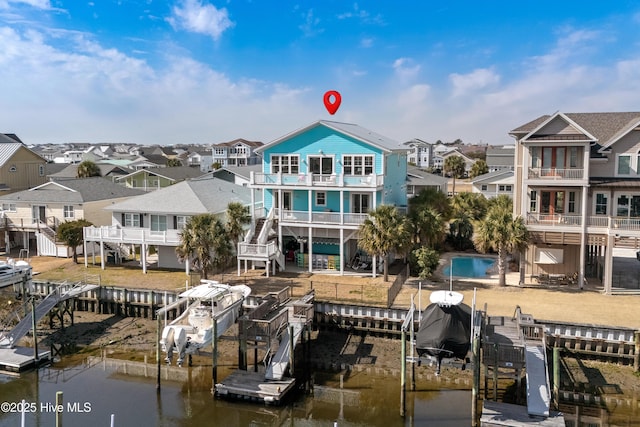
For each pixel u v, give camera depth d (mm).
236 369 23891
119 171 84438
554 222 31672
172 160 107250
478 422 18766
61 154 146875
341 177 35500
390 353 25438
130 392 21719
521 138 33156
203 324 23672
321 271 36906
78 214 43844
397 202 42875
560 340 23984
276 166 39062
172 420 19406
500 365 19750
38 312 27156
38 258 42844
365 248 33531
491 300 29297
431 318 21266
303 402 20781
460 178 107688
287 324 24156
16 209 45500
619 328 23000
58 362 24859
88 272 37312
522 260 32219
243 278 34906
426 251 34094
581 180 30625
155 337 27969
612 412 19484
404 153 45406
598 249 34156
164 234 36562
